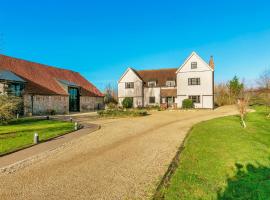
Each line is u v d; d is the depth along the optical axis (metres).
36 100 37.09
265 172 10.16
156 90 53.06
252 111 36.75
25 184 8.80
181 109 44.78
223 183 8.77
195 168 10.08
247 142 14.87
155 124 24.34
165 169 10.29
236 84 58.31
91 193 8.02
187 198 7.39
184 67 48.25
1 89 31.36
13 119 27.69
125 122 26.23
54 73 47.53
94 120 29.00
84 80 55.41
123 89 54.28
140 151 13.35
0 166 10.82
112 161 11.56
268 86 37.28
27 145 14.55
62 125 23.53
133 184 8.73
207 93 46.59
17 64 40.78
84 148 14.22
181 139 16.52
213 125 22.16
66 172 10.07
